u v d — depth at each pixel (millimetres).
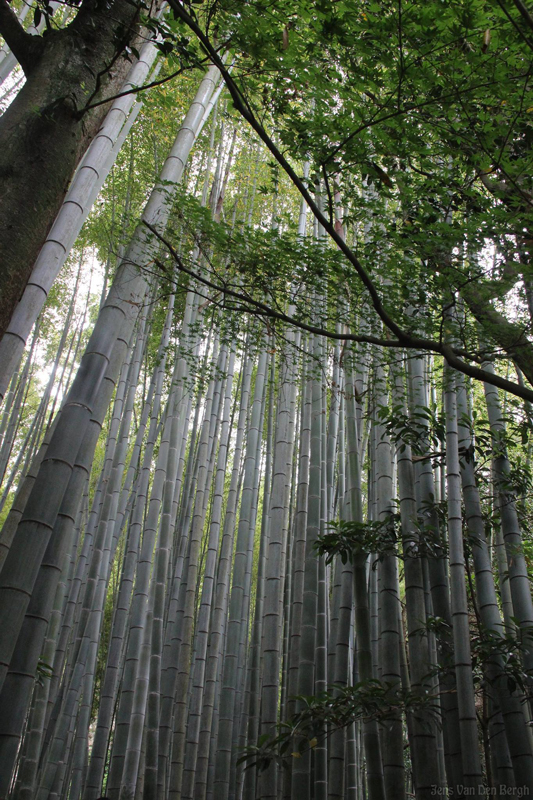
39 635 3078
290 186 8727
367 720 3832
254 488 7375
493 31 3145
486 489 5867
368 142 3672
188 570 7238
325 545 4660
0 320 2689
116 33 3264
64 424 3357
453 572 3896
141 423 9039
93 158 4059
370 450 7043
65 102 3125
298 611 5645
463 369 3486
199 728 7000
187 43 3309
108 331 3746
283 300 4570
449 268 3879
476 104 3514
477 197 3861
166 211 4418
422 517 4711
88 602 7242
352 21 3141
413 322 4168
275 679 5293
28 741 6043
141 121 8266
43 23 7617
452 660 4145
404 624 6352
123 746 5922
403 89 3398
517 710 3795
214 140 9039
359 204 4062
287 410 6570
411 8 3023
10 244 2777
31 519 3062
